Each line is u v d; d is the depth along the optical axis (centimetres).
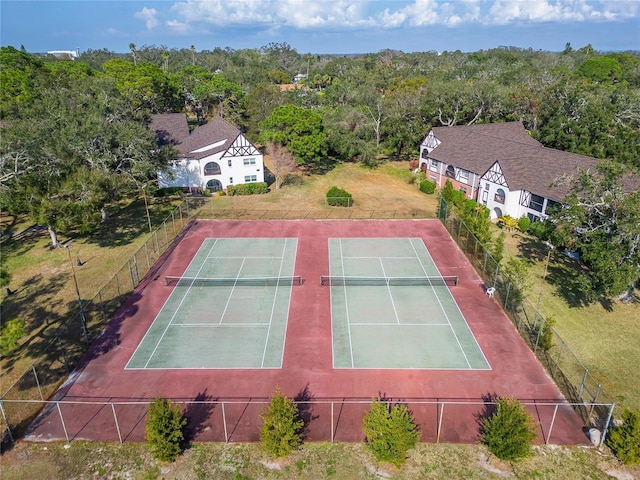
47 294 3391
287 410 2027
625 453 1984
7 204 3544
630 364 2664
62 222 3550
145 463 2009
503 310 3186
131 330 2958
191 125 9575
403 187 6225
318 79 14050
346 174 6756
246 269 3784
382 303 3269
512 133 6606
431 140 6656
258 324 3025
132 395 2397
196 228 4666
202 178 5750
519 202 4844
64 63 9675
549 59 15825
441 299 3325
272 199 5547
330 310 3184
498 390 2433
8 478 1933
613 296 3331
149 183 4944
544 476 1948
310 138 6034
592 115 5894
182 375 2545
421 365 2625
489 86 7262
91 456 2041
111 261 3909
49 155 3709
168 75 9250
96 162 4019
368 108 7506
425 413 2277
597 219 3231
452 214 4528
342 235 4481
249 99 8431
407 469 1984
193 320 3070
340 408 2311
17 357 2695
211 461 2019
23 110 4400
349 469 1984
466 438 2134
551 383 2488
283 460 2027
